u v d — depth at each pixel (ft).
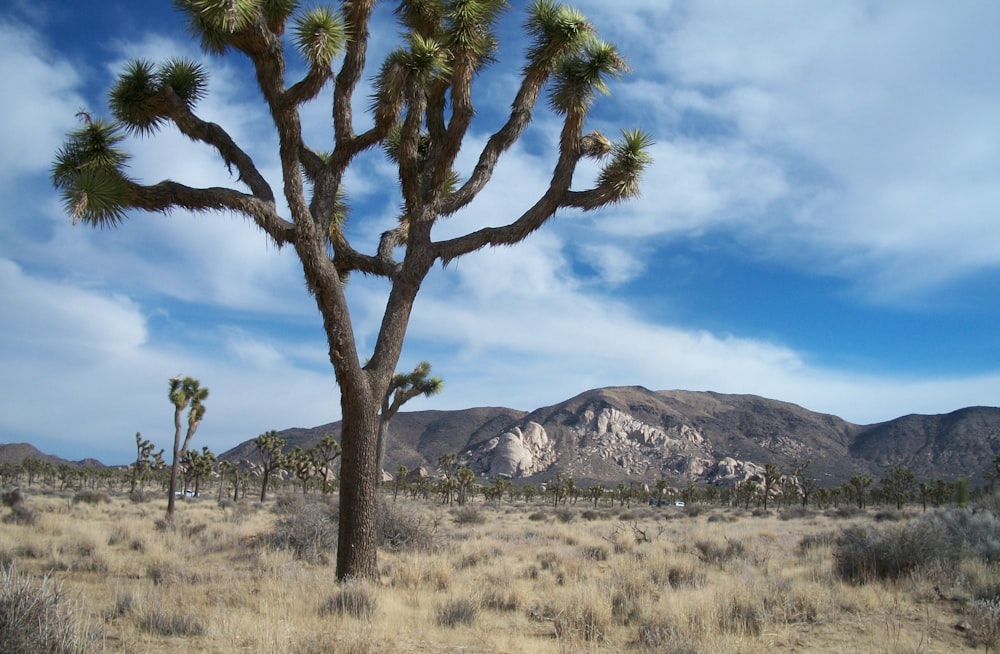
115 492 193.67
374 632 22.71
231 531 61.11
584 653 21.08
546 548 55.36
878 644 22.33
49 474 237.86
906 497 251.60
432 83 34.35
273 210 30.63
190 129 31.86
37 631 16.06
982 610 24.86
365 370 32.09
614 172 35.53
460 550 51.70
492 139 35.47
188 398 86.38
